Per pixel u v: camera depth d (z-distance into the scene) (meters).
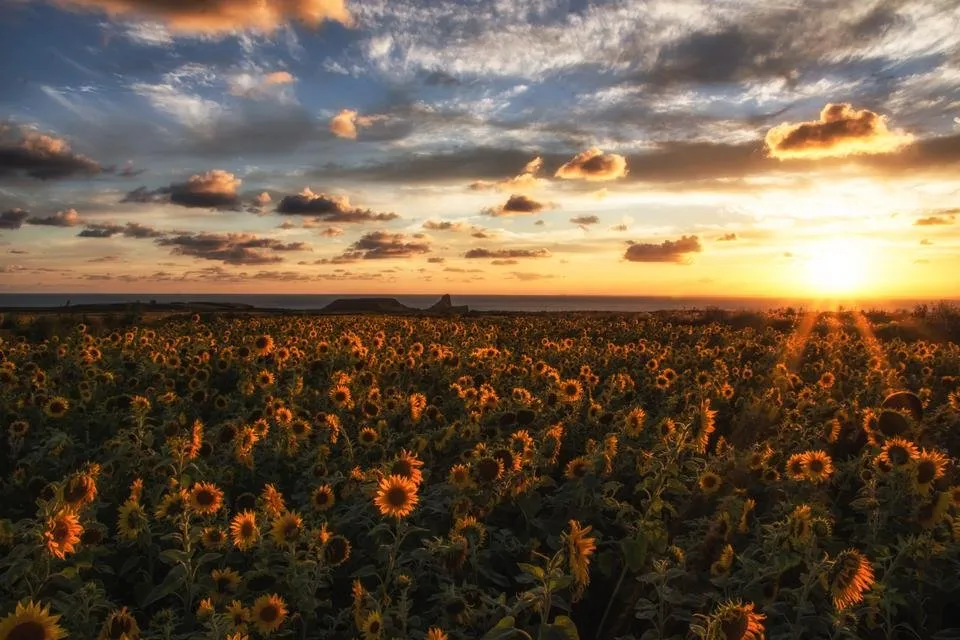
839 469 7.60
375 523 5.92
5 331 22.52
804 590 4.39
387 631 4.34
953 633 4.54
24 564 4.27
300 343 19.17
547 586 3.96
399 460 5.55
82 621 4.23
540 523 6.14
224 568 5.25
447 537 5.65
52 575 4.43
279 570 5.10
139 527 5.43
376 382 12.72
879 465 6.12
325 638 4.62
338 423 8.69
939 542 5.11
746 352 19.64
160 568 5.71
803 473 6.68
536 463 6.73
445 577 5.11
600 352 19.14
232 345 18.84
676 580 5.28
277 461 7.92
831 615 4.34
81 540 5.02
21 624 3.25
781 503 6.29
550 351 19.08
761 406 10.77
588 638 5.45
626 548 5.30
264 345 13.88
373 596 4.75
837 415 9.71
